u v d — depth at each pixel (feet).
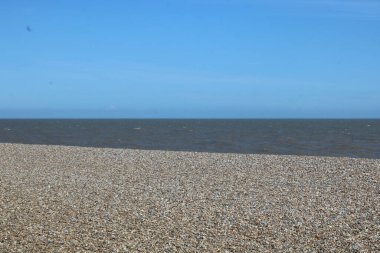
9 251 25.23
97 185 47.21
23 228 29.91
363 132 211.00
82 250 25.44
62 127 299.38
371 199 39.11
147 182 48.98
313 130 239.71
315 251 25.22
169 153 77.00
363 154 99.19
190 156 72.13
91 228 30.01
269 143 134.82
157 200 39.27
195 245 26.35
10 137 169.68
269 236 28.09
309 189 44.19
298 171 55.36
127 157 71.20
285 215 33.47
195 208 36.01
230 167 59.41
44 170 58.59
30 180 50.60
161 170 57.62
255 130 241.35
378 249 25.41
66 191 43.80
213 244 26.53
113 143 134.51
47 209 35.73
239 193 42.42
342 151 107.14
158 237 27.94
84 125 358.43
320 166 59.21
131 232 29.04
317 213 33.99
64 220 32.14
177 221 31.86
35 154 76.23
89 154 75.77
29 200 39.29
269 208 35.86
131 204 37.63
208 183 48.06
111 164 63.52
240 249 25.63
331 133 200.44
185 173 55.01
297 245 26.27
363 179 49.39
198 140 148.97
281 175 52.70
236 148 116.67
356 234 28.32
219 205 37.09
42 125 357.61
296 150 110.63
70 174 55.06
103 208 36.11
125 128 275.59
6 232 28.96
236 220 32.07
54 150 82.28
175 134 192.03
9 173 56.13
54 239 27.48
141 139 154.71
